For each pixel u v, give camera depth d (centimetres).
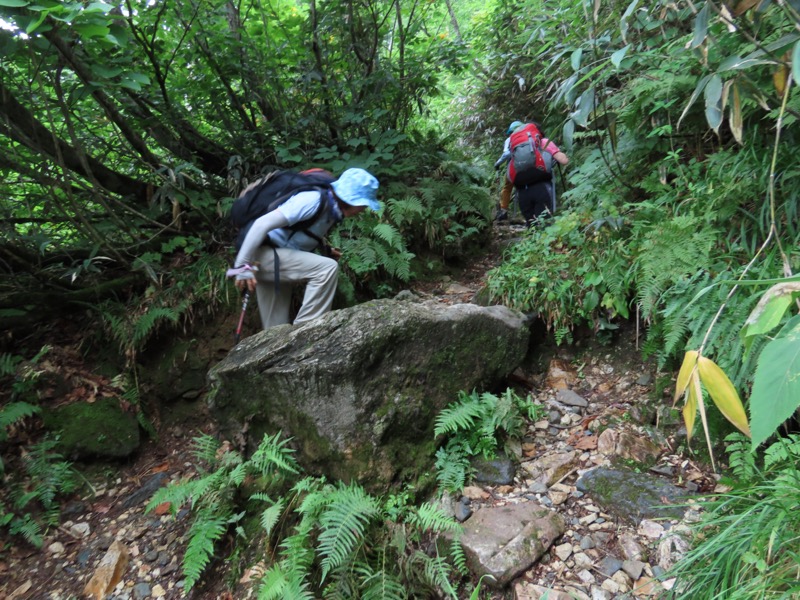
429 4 622
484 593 214
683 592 184
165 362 397
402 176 570
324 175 323
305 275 324
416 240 530
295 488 250
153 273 402
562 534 232
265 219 300
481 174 632
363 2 556
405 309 291
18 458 317
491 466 272
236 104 516
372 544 234
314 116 528
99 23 245
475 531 231
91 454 337
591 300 331
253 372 283
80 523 306
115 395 367
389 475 261
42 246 360
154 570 273
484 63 772
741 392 235
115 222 402
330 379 263
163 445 371
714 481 242
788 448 203
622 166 380
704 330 248
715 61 233
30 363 351
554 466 271
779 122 168
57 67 311
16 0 217
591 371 341
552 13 411
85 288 404
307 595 207
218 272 411
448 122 909
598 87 340
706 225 281
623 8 323
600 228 351
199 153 513
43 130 364
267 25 512
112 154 474
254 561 255
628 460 266
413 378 282
